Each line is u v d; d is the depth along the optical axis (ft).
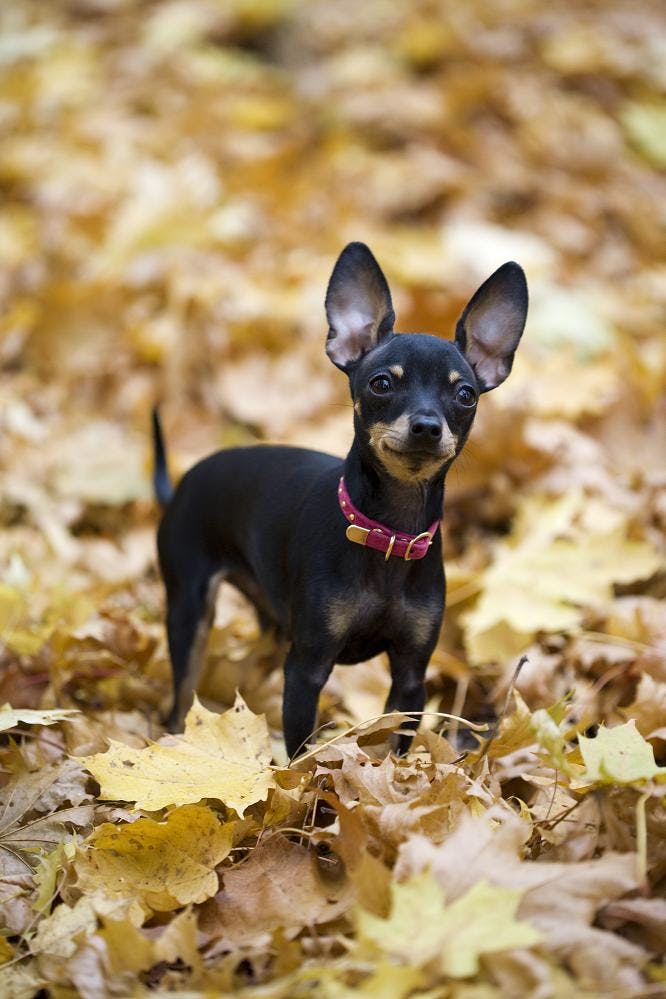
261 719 14.16
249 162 34.60
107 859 12.60
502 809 12.48
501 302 15.57
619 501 22.49
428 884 10.46
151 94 39.37
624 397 24.71
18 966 11.51
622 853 11.73
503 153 36.37
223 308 28.02
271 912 11.90
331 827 12.42
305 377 26.48
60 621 18.06
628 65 40.40
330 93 38.78
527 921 10.46
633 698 17.46
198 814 12.70
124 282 29.32
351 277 15.46
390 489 14.26
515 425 23.11
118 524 23.57
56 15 45.42
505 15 43.75
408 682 15.23
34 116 38.19
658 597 20.31
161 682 18.45
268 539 15.80
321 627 14.52
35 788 14.21
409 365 14.08
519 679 17.61
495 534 23.08
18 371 27.86
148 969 11.15
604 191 35.68
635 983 10.19
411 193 33.76
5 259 31.99
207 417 25.98
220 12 43.19
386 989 9.68
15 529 23.08
